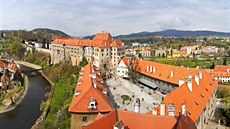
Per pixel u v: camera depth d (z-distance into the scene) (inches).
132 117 1861.5
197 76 3481.8
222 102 4537.4
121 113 1908.2
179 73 4953.3
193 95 3041.3
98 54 7780.5
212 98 3831.2
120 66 6752.0
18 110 5068.9
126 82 6122.1
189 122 1999.3
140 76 6082.7
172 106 2287.2
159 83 5344.5
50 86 7037.4
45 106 4820.4
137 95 4894.2
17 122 4426.7
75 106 2827.3
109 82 6043.3
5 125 4296.3
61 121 3494.1
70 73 7426.2
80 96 3029.0
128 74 6540.4
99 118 1935.3
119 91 5142.7
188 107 2701.8
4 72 6796.3
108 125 1777.8
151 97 4803.2
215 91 4173.2
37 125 3949.3
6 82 6279.5
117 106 4018.2
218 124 3412.9
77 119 2795.3
